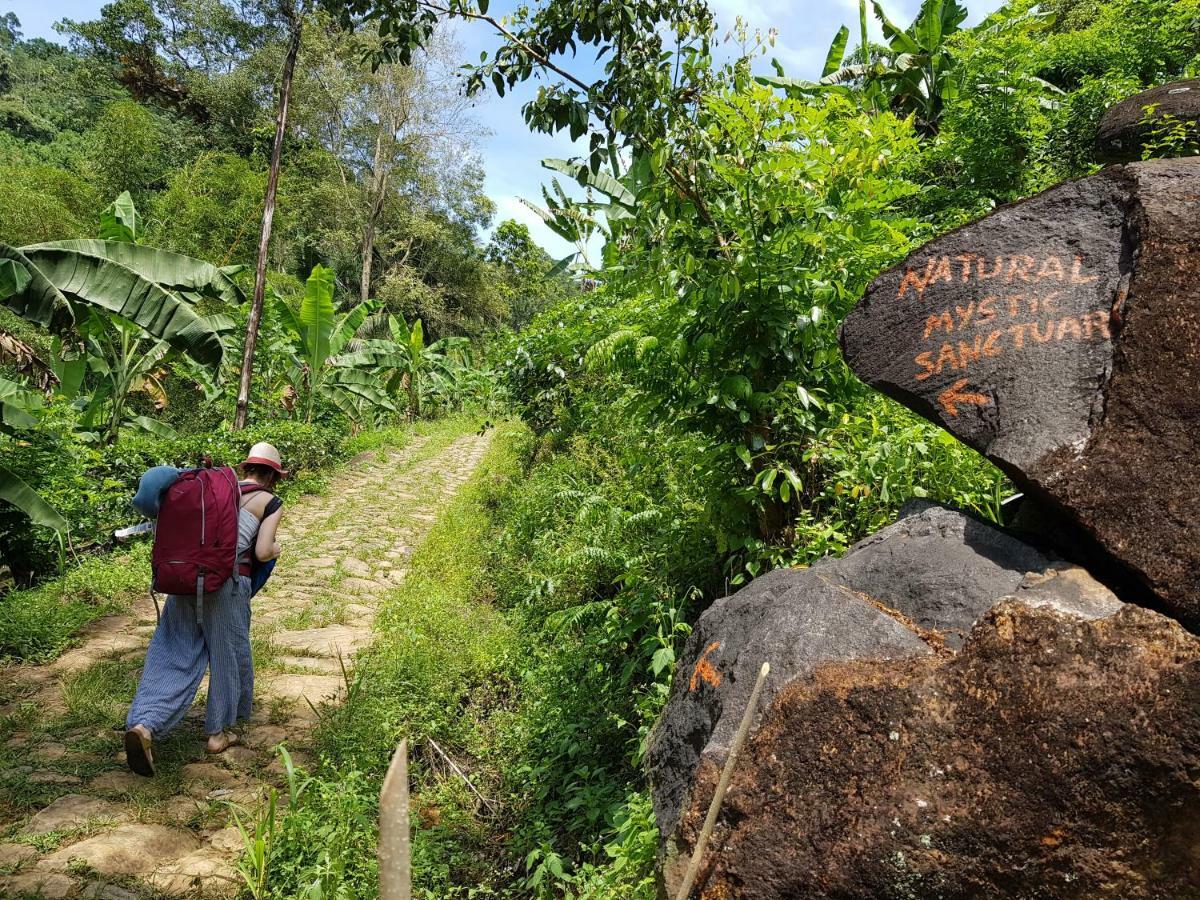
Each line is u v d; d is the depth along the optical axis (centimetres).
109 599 661
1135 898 166
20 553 711
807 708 195
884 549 238
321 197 3328
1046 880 169
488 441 1922
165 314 772
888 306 258
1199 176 223
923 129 1137
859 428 370
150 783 388
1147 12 1151
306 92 3369
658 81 390
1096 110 899
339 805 346
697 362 426
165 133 3653
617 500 596
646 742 272
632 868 271
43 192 1942
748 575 409
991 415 233
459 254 3959
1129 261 226
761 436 393
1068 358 225
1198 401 202
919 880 175
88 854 319
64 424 823
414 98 3484
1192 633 190
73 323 740
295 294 2452
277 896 296
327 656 586
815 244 388
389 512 1138
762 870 186
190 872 321
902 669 194
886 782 183
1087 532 205
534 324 894
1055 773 171
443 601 670
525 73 437
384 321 2319
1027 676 179
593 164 427
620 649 476
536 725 449
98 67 3766
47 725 438
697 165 390
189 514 409
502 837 382
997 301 241
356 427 1955
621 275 512
